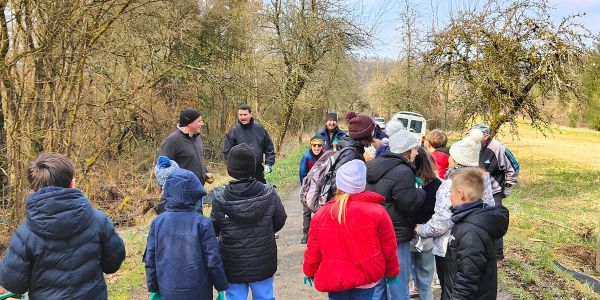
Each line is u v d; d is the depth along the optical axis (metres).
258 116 24.61
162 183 3.79
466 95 13.97
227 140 6.66
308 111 29.86
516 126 14.23
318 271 3.23
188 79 21.42
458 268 3.08
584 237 8.00
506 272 5.45
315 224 3.22
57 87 10.98
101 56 13.77
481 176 3.12
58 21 10.29
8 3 9.98
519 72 13.73
